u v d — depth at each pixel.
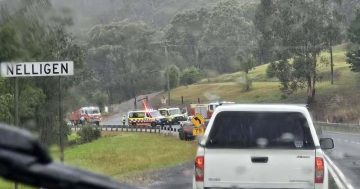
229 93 150.12
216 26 179.00
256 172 12.05
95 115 114.69
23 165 2.82
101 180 3.14
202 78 175.12
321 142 14.16
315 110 114.12
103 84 161.38
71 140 70.25
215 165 12.11
